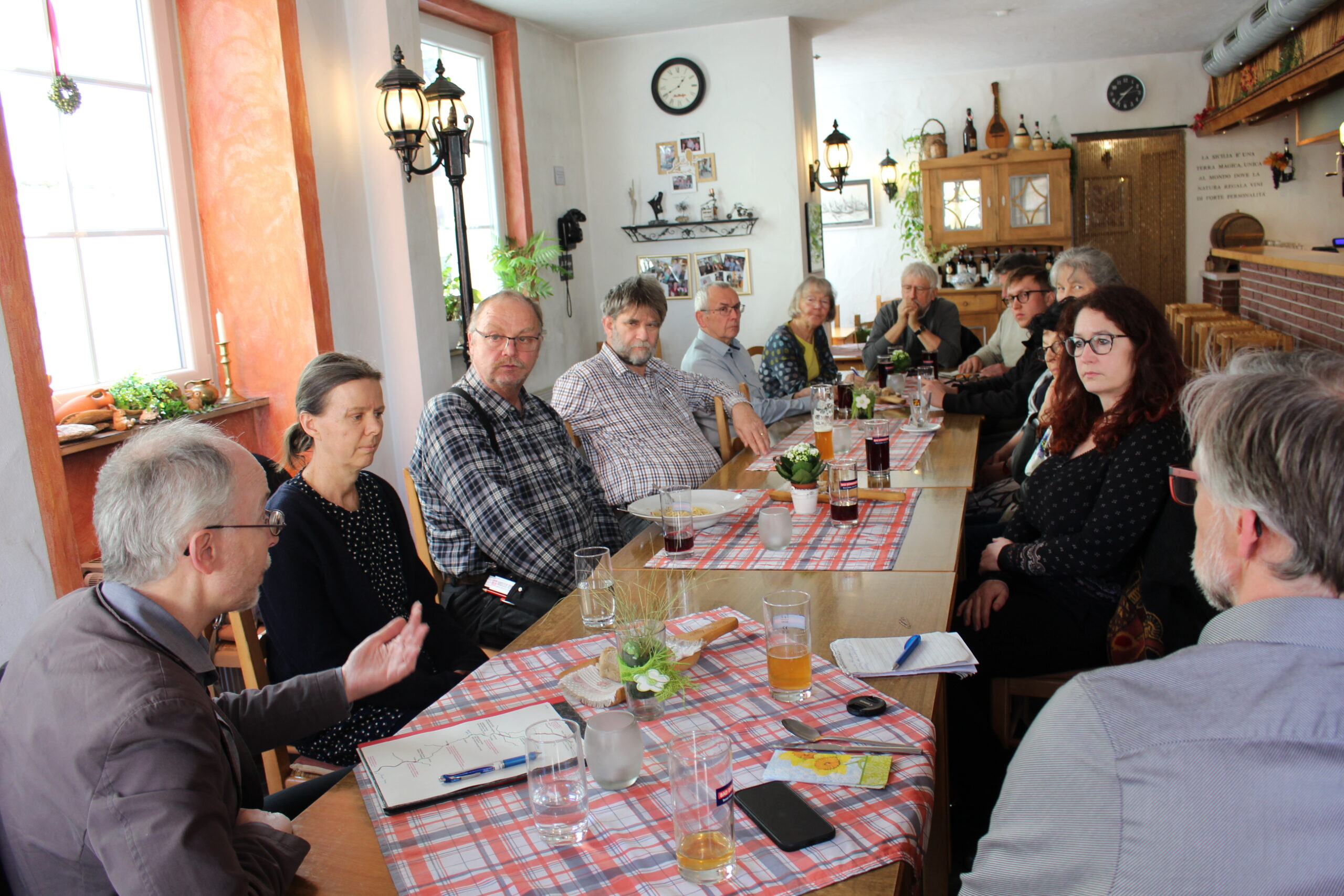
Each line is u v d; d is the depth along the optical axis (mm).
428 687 1753
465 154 3939
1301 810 667
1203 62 8109
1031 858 788
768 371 4332
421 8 4547
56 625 1055
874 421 2465
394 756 1215
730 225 5953
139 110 3123
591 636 1611
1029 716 2225
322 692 1365
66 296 2859
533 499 2414
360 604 1801
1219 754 697
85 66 2920
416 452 2344
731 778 939
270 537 1185
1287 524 749
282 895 967
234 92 3234
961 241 8414
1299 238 8453
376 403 1841
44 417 2305
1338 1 5277
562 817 1016
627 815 1062
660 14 5348
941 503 2289
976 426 3289
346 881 988
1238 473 774
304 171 3289
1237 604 841
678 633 1518
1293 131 8281
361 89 3609
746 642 1521
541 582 2207
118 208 3043
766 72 5730
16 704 1006
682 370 3936
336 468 1838
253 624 1680
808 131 6203
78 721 962
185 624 1118
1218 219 8562
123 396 2844
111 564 1090
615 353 3096
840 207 9180
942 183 8383
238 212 3312
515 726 1276
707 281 6055
